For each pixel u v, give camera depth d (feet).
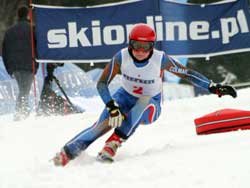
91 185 23.53
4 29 101.04
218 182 22.11
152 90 32.17
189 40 64.34
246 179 22.08
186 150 29.76
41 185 23.86
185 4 64.18
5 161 31.60
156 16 63.46
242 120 35.17
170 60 31.89
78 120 52.34
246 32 65.10
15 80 67.41
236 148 28.22
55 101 63.26
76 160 30.01
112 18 63.31
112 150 29.91
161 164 26.50
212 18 64.64
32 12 65.57
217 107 53.93
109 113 30.01
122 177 24.45
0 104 66.90
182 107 55.16
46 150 36.04
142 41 30.37
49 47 63.21
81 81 66.95
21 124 49.80
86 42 63.41
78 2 63.36
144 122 32.12
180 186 22.13
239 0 64.75
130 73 31.71
